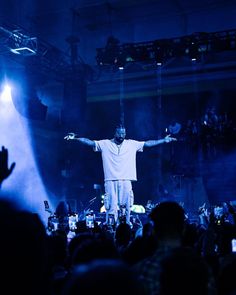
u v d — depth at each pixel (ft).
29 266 6.60
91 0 79.05
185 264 7.59
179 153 82.69
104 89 91.15
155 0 77.87
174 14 82.64
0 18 80.02
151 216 10.95
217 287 10.43
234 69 83.20
